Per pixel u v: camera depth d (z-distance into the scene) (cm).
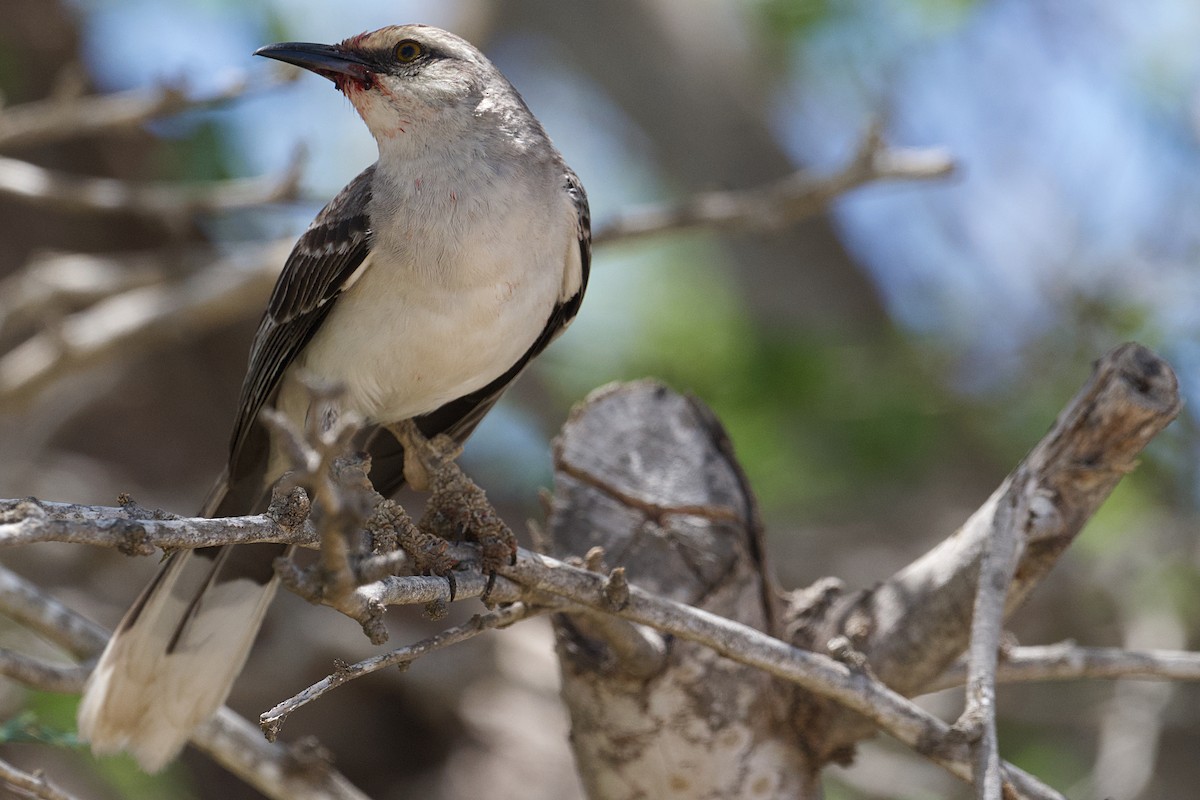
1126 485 1206
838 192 963
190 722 686
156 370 1401
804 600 683
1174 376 607
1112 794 1038
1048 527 607
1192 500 1209
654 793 654
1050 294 1268
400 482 810
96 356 1038
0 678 940
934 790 1059
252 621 703
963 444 1273
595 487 683
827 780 1059
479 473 1359
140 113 941
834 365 1259
